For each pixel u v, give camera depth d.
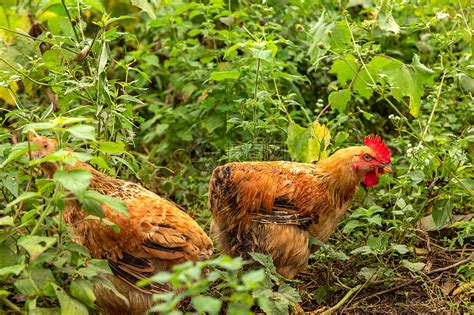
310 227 5.82
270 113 7.18
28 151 4.64
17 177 5.18
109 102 5.74
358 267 6.24
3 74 5.80
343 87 6.94
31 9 8.39
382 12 6.59
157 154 8.03
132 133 6.11
